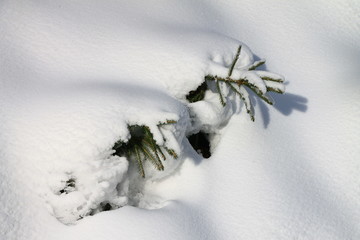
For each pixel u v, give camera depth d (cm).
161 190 188
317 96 211
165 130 181
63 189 172
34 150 174
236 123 198
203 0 227
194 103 192
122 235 171
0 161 174
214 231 179
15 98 184
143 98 182
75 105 178
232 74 189
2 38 196
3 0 205
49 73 192
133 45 197
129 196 185
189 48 194
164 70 191
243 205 184
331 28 233
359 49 229
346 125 202
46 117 178
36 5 206
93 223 172
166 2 219
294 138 200
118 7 212
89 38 199
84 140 172
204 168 189
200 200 184
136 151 181
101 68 193
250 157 192
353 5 238
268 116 202
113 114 176
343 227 185
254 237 180
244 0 232
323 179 193
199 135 200
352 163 195
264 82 187
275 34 226
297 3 236
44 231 171
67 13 205
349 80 215
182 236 174
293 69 218
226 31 221
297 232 181
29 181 173
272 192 187
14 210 171
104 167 173
